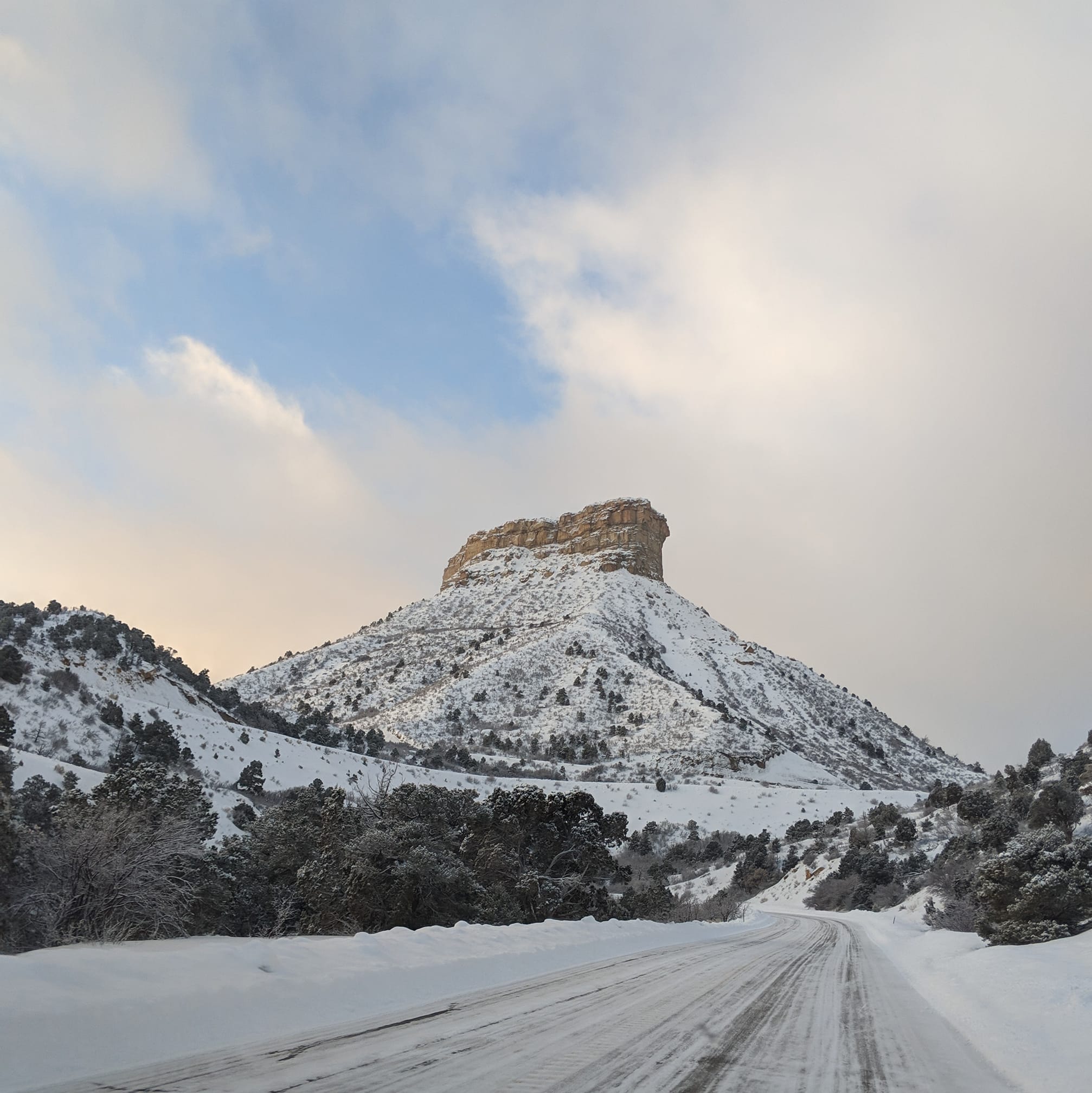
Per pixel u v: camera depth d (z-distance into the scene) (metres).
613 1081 5.17
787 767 157.38
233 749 77.44
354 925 20.05
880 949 21.61
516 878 26.39
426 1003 8.07
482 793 101.44
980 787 80.00
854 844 75.31
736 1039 6.93
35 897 15.10
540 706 190.75
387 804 26.44
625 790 124.69
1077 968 12.06
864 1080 5.60
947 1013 9.48
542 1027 7.00
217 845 34.56
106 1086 4.50
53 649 77.94
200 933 18.20
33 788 36.81
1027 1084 5.72
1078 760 61.66
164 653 100.81
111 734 65.75
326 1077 4.86
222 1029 6.12
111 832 15.75
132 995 6.04
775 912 58.47
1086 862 21.45
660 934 21.48
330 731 121.19
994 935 20.09
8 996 5.32
